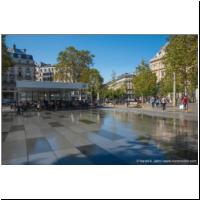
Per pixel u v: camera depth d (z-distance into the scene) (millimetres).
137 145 8680
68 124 15383
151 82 49938
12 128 13672
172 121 16422
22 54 75125
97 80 54750
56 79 57406
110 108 36188
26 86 29359
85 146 8594
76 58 57000
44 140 9836
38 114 24531
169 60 23094
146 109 31203
